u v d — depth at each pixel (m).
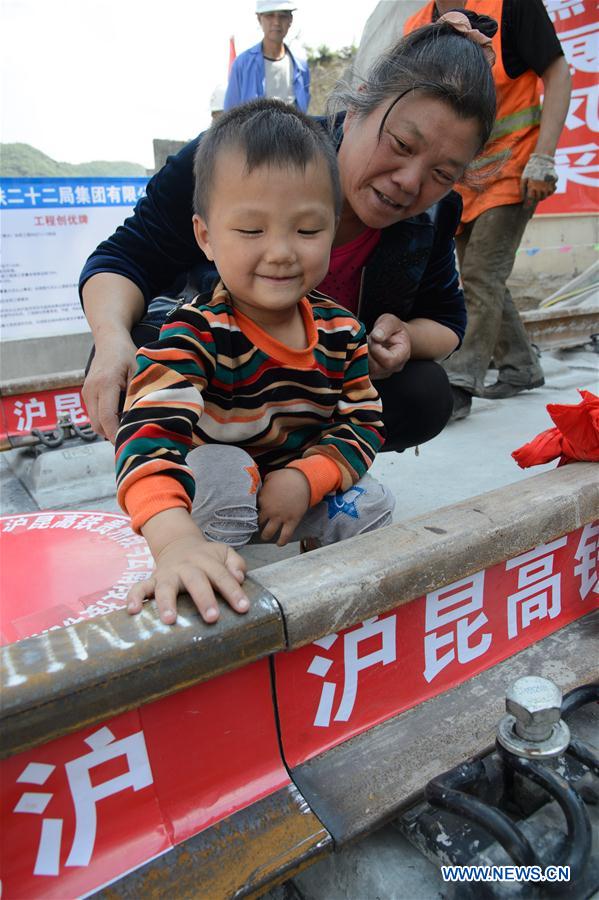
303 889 0.88
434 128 1.18
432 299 1.77
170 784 0.80
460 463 2.41
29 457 2.62
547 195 2.78
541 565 1.15
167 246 1.48
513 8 2.59
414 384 1.69
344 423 1.31
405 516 1.93
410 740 0.96
